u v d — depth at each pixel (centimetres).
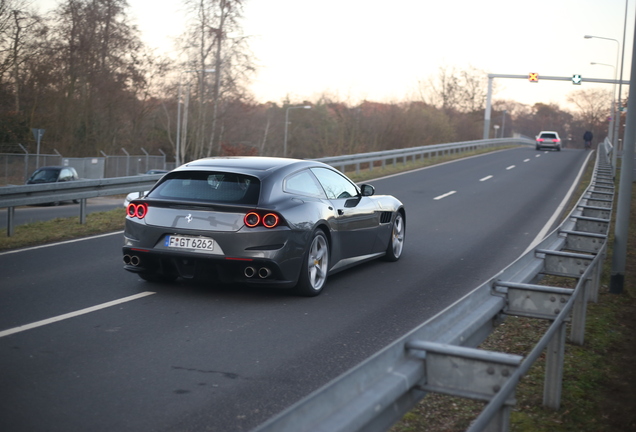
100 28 3931
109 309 598
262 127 5728
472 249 1017
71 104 3881
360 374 245
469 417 385
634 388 442
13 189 1009
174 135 4522
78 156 3944
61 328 532
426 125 5378
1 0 3419
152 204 651
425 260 916
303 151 7031
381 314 612
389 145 5041
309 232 657
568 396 422
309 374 440
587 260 597
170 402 382
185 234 634
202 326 551
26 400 376
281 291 698
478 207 1612
